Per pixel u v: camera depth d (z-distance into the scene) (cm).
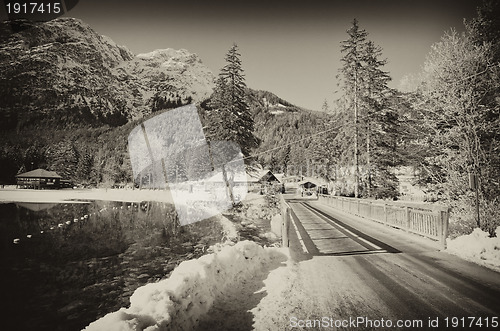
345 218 1850
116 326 310
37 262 1480
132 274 1262
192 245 1730
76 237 2125
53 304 974
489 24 1206
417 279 586
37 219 3080
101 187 10325
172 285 419
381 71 2641
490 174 1111
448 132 1234
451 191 1195
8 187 9456
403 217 1251
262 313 451
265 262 746
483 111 1145
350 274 635
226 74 3791
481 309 441
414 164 1655
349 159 2714
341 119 2709
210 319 430
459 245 807
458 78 1169
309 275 637
